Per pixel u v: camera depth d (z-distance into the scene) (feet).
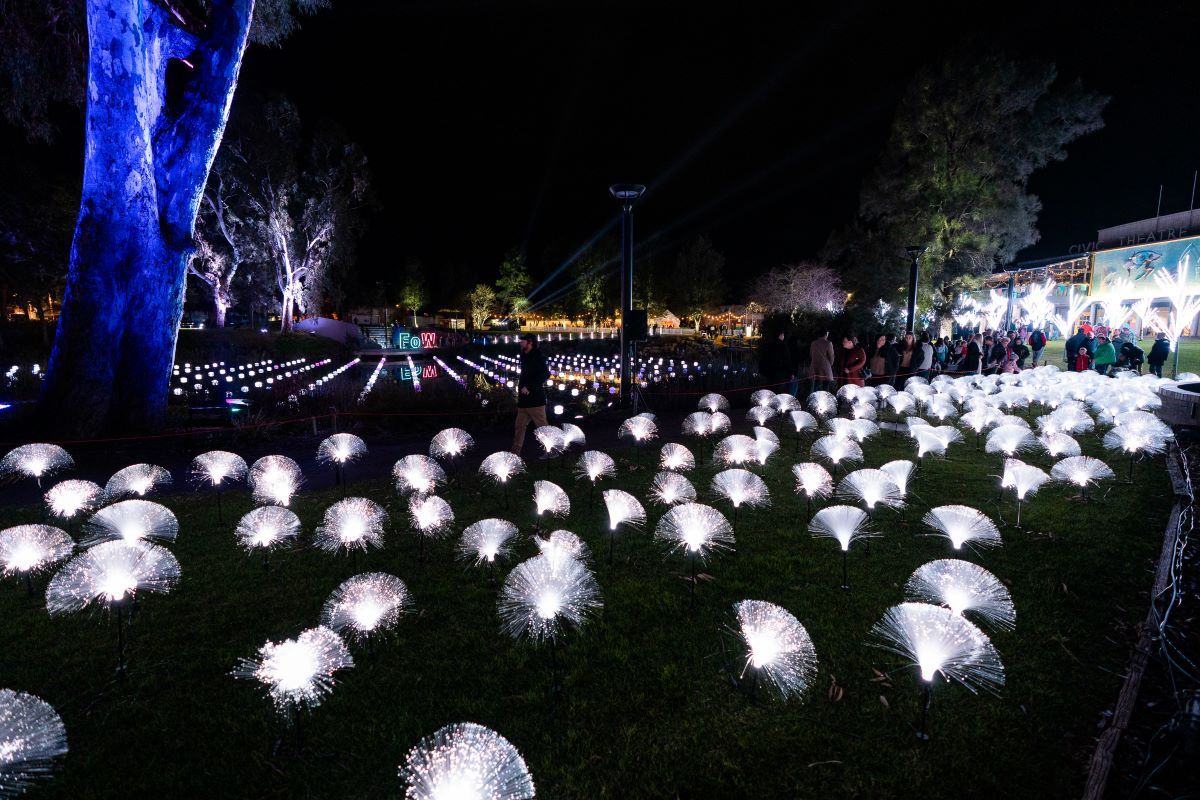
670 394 45.85
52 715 7.62
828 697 9.67
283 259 124.16
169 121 33.83
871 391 36.35
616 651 10.89
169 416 35.29
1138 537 16.46
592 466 19.71
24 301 113.29
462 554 15.30
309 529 17.49
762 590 13.39
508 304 244.83
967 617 12.07
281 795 7.81
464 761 6.50
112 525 13.87
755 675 10.00
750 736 8.80
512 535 14.15
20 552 12.52
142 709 9.44
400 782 7.97
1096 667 10.49
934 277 88.17
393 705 9.50
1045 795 7.80
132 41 30.66
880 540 16.39
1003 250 87.35
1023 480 18.01
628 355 41.04
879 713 9.30
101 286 31.09
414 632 11.68
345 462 26.91
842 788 7.88
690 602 12.76
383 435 33.76
